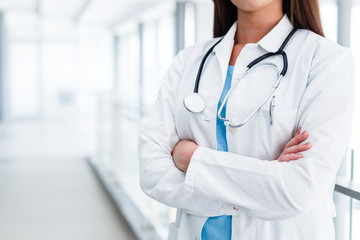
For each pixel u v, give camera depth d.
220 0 1.00
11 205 3.31
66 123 7.32
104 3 5.11
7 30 6.75
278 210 0.69
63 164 4.79
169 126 0.92
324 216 0.78
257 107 0.75
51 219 3.01
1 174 4.30
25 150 5.52
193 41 2.84
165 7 4.32
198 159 0.75
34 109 7.21
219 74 0.85
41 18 6.65
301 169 0.67
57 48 7.04
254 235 0.78
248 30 0.87
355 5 1.17
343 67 0.72
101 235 2.72
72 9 5.88
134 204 3.11
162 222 2.58
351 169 1.06
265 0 0.77
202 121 0.83
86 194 3.63
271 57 0.80
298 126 0.75
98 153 4.97
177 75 0.98
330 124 0.69
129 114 3.25
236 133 0.78
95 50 6.96
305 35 0.81
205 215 0.81
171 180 0.82
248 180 0.70
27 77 7.05
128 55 6.26
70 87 7.20
